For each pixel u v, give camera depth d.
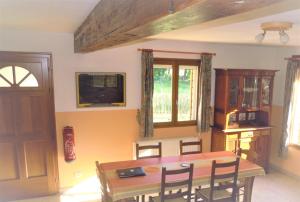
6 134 3.81
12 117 3.81
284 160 5.00
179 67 4.68
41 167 4.05
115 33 1.69
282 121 4.84
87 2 2.02
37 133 3.97
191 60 4.71
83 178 4.30
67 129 4.00
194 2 0.90
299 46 4.71
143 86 4.35
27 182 4.00
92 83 4.16
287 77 4.65
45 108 3.96
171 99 4.72
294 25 2.59
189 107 4.89
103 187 2.73
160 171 3.13
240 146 4.75
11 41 3.65
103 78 4.21
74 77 4.05
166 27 1.40
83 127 4.21
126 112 4.42
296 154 4.72
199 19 1.19
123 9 1.51
